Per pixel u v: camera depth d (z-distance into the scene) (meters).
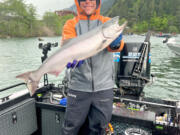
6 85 10.11
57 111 2.49
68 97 1.85
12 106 2.32
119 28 1.56
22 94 2.64
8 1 85.31
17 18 83.81
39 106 2.60
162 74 11.20
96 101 1.76
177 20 99.38
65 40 1.67
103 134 1.87
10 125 2.22
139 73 2.93
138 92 2.87
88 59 1.70
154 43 39.69
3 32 73.69
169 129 1.99
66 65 1.65
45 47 2.64
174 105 2.43
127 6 110.50
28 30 82.69
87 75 1.71
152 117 2.15
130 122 2.19
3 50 29.55
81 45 1.59
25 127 2.48
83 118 1.82
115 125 2.33
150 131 2.16
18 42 48.16
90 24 1.74
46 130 2.66
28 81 1.69
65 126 1.88
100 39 1.56
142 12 109.50
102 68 1.74
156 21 97.50
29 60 19.81
